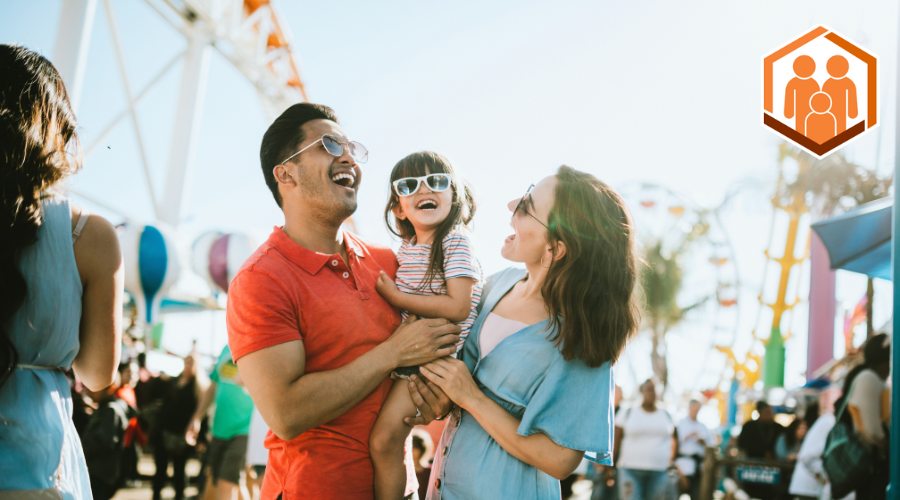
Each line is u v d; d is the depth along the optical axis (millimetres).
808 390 11781
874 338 4012
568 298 1662
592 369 1698
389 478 1757
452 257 2068
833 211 16812
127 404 4969
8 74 1345
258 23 17344
